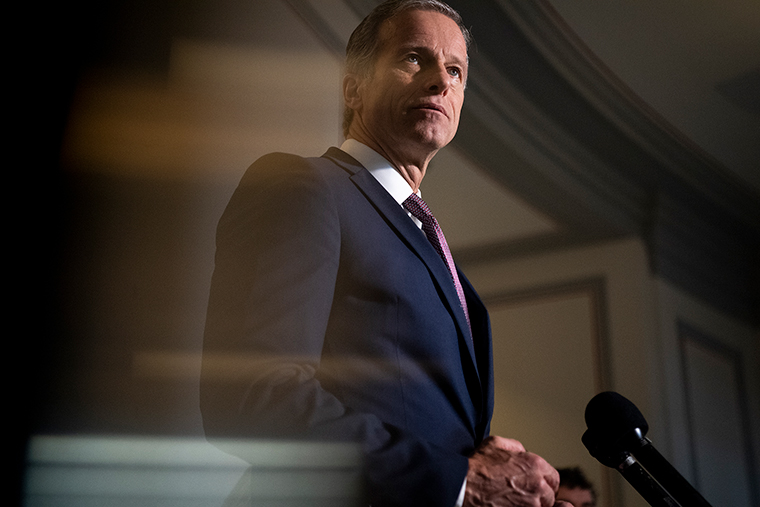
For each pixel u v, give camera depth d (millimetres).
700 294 7137
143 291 1722
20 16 1696
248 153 2205
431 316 1025
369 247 1028
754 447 7043
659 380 6281
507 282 7059
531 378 6715
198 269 1835
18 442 1471
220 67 2207
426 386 979
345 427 799
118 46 1891
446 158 5949
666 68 5562
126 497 1551
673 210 6812
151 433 1616
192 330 1758
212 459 1687
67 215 1663
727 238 7410
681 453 6246
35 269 1587
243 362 836
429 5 1400
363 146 1286
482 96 5211
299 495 764
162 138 1917
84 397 1562
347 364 959
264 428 790
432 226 1215
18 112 1646
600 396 999
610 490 5906
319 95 2793
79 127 1741
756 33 5234
